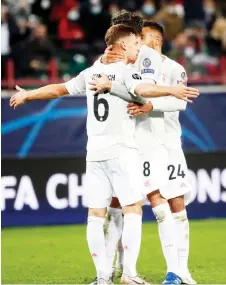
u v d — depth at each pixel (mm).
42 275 24359
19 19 46156
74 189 35375
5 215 34812
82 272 24828
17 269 25484
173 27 45531
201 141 36000
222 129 36219
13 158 34844
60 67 43594
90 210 20641
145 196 21422
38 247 29844
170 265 21141
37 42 43156
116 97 20234
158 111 21047
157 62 21094
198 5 50562
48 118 35250
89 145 20547
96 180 20484
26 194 35031
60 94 21656
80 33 47156
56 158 35188
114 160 20141
